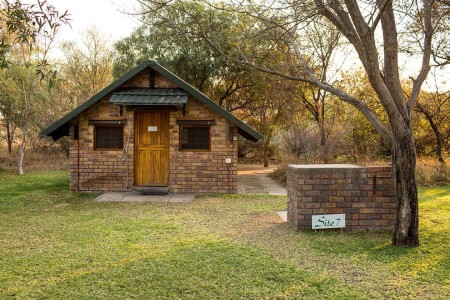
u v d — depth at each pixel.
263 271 5.13
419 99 17.88
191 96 12.30
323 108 18.50
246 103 23.84
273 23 6.70
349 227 7.22
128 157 12.30
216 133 12.31
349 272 5.10
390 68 6.13
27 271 5.18
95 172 12.39
